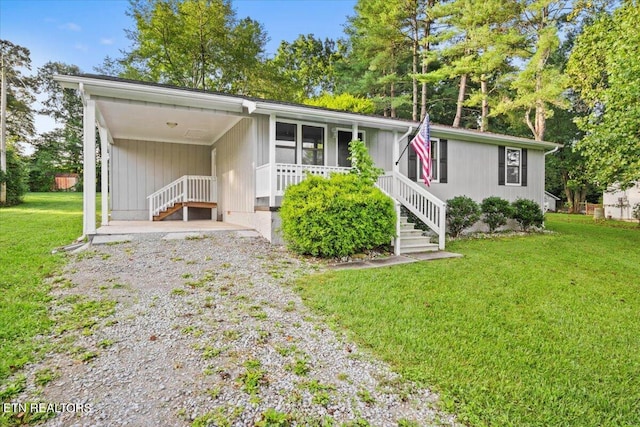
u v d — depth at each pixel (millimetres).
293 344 3014
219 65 21547
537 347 3088
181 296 4074
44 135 28641
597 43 11953
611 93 8742
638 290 4973
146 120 8680
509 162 11664
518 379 2574
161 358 2729
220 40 20750
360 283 4777
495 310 3959
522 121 19875
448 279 5129
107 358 2711
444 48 18594
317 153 9016
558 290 4812
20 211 13305
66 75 5906
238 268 5305
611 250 8211
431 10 17641
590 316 3887
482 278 5250
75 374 2490
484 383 2504
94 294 4055
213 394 2299
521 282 5117
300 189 6543
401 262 6262
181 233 7355
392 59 20266
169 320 3420
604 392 2459
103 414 2090
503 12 16734
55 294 4023
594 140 9336
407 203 8773
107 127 9422
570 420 2162
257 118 8266
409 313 3760
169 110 7512
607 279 5535
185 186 10930
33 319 3324
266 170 7637
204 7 19906
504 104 17375
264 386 2402
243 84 22906
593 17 14844
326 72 30109
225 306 3828
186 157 11867
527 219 10859
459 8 17297
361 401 2281
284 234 6578
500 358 2863
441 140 10367
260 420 2074
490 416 2174
